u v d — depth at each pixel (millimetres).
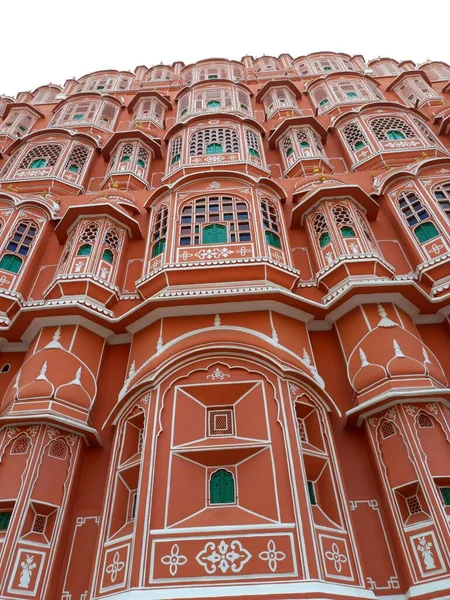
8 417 8461
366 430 8766
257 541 6754
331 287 11188
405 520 7547
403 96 22672
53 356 9633
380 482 8148
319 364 10148
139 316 10375
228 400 8758
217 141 17359
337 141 18562
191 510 7277
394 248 12703
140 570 6551
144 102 22500
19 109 22828
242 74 26312
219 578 6430
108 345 10914
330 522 7395
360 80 22453
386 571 7305
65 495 8203
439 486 7652
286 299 10164
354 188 12953
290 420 8117
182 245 11906
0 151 19750
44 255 13344
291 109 20641
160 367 8984
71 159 17641
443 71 25609
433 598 6574
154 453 7844
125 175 16531
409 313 10562
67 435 8805
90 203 13570
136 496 8039
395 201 13500
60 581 7539
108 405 9820
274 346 9344
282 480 7352
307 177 14766
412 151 16188
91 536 8039
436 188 13242
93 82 26844
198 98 21312
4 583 6891
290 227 13633
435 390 8359
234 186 13641
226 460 7934
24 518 7566
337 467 8172
